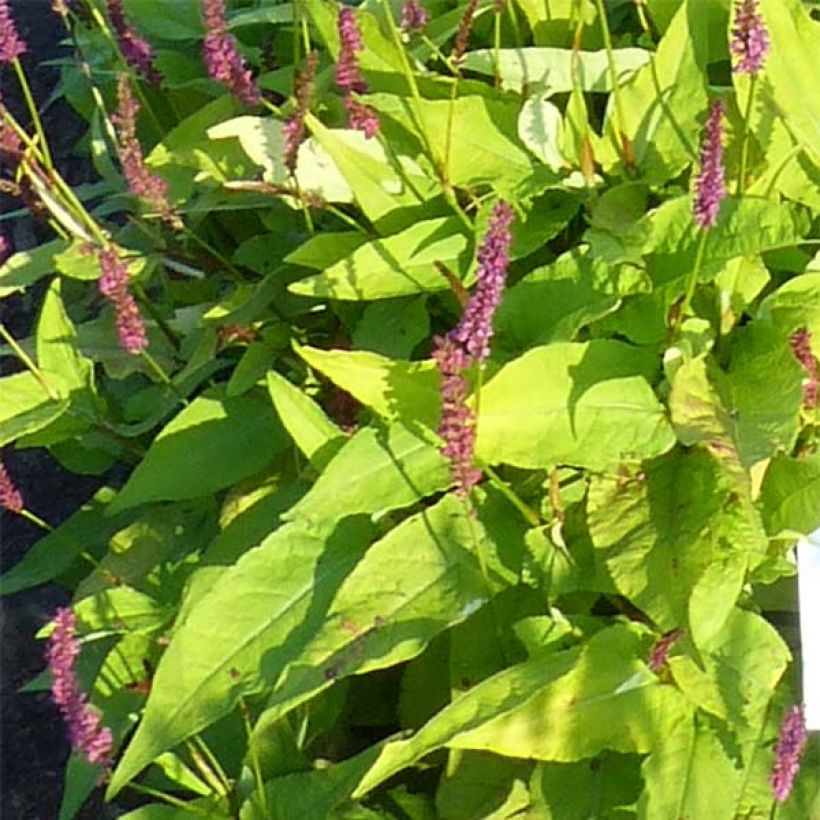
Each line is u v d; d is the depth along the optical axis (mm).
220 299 1357
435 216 1251
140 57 1434
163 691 1105
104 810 1459
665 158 1223
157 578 1285
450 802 1135
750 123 1208
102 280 1202
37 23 2133
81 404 1301
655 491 1127
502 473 1171
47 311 1291
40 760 1558
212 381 1406
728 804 1068
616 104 1219
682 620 1079
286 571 1142
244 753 1198
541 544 1131
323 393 1268
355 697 1232
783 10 1197
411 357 1242
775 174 1195
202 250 1414
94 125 1495
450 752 1139
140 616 1219
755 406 1118
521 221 1230
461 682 1146
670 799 1070
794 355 1127
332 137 1232
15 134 1293
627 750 1082
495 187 1232
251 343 1294
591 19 1332
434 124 1250
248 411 1266
